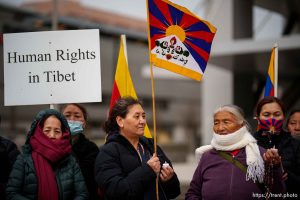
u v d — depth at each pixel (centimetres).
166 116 4706
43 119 362
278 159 327
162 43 375
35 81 415
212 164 350
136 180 326
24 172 344
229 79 1503
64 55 414
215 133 354
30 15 3494
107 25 4294
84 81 411
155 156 341
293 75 1683
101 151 348
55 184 345
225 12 1386
